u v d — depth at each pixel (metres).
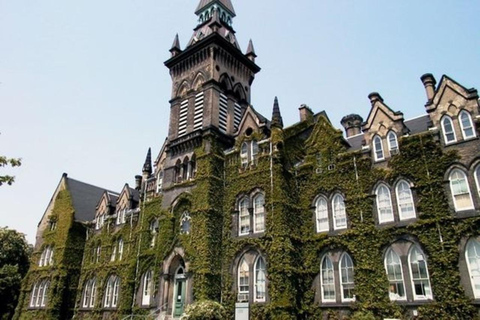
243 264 36.72
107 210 60.59
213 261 37.47
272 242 34.06
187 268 38.19
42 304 58.69
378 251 30.52
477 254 26.36
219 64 49.25
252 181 38.81
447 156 29.39
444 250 27.39
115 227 57.16
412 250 29.30
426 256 28.27
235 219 38.94
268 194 36.66
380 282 29.58
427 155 30.39
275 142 37.78
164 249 42.09
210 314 31.42
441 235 27.86
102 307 52.16
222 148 44.03
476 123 28.77
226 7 57.38
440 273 27.11
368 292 29.83
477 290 25.72
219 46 49.69
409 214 30.33
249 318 33.38
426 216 29.05
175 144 47.03
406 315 27.75
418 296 28.00
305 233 35.34
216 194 40.56
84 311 55.16
